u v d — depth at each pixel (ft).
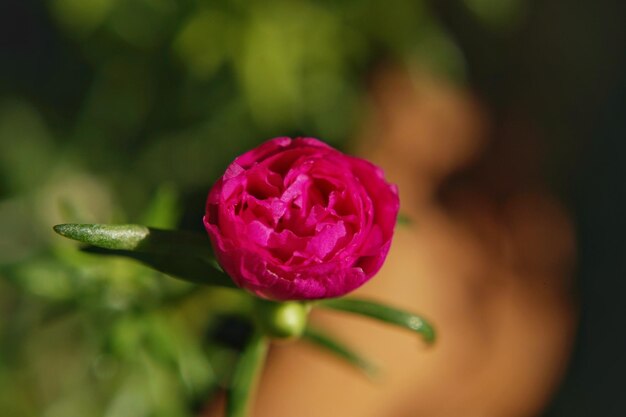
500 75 1.38
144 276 0.90
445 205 1.23
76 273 0.90
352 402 1.12
